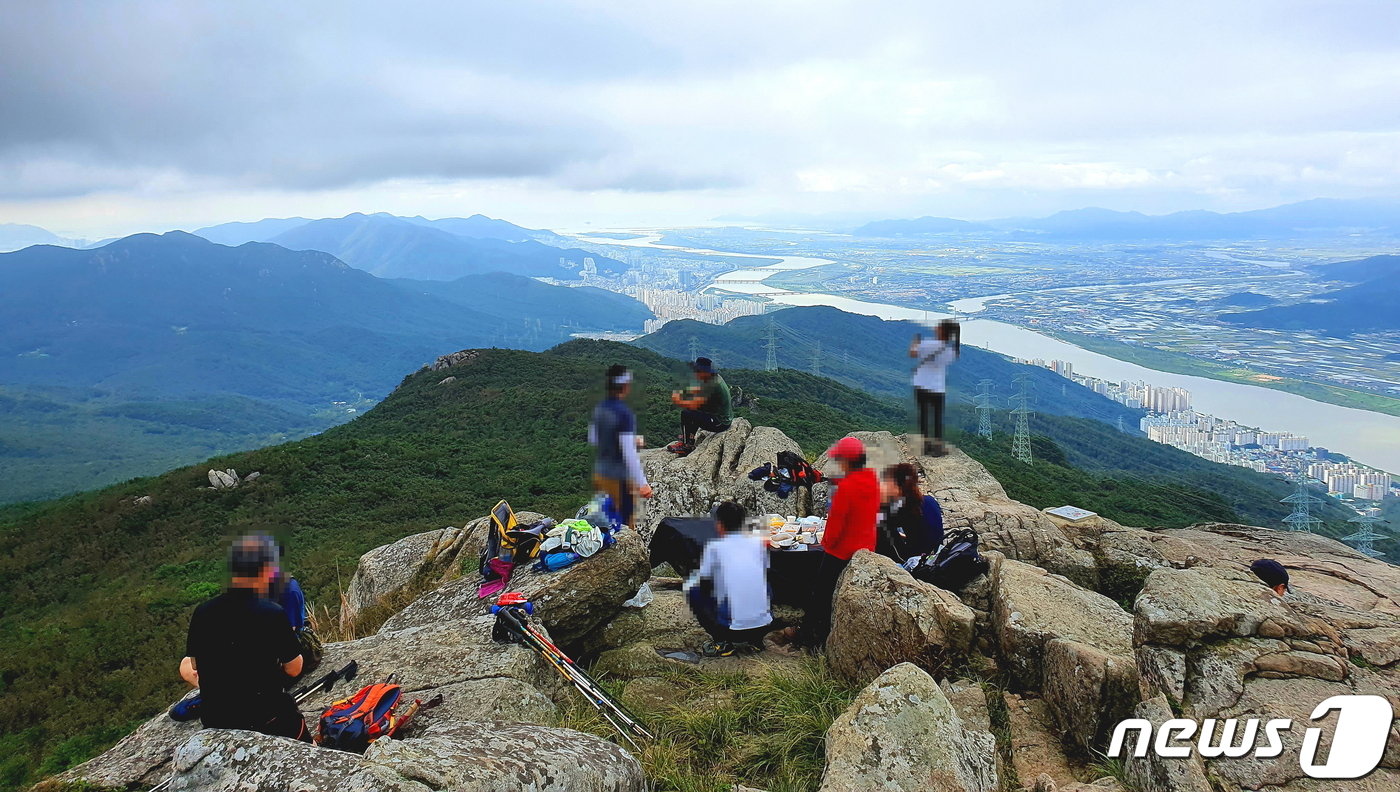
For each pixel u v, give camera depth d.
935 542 6.91
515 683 5.00
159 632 23.86
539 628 5.59
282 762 3.20
